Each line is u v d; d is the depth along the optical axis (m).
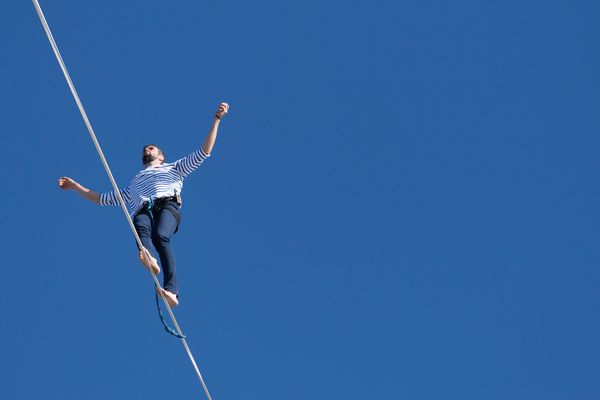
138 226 19.36
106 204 20.62
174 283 18.80
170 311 18.47
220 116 19.48
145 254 18.31
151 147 20.66
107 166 15.95
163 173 19.98
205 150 19.77
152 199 19.64
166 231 19.33
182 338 18.64
